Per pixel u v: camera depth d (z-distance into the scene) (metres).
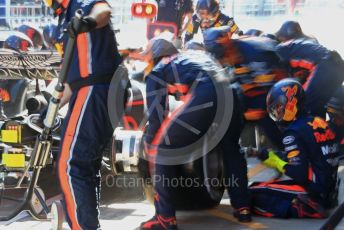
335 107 7.23
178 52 5.16
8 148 5.42
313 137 5.35
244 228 5.25
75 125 4.54
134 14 9.34
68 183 4.52
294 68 6.87
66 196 4.55
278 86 5.36
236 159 5.37
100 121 4.59
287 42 6.93
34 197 5.16
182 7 9.68
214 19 9.08
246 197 5.42
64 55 4.47
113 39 4.66
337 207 5.75
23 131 5.41
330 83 6.79
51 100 4.64
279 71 6.43
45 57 5.90
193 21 9.57
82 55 4.52
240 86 6.30
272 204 5.49
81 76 4.55
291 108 5.32
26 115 5.91
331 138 5.50
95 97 4.55
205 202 5.63
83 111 4.54
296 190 5.48
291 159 5.34
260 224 5.34
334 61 6.81
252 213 5.61
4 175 5.36
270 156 5.52
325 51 6.81
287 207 5.45
